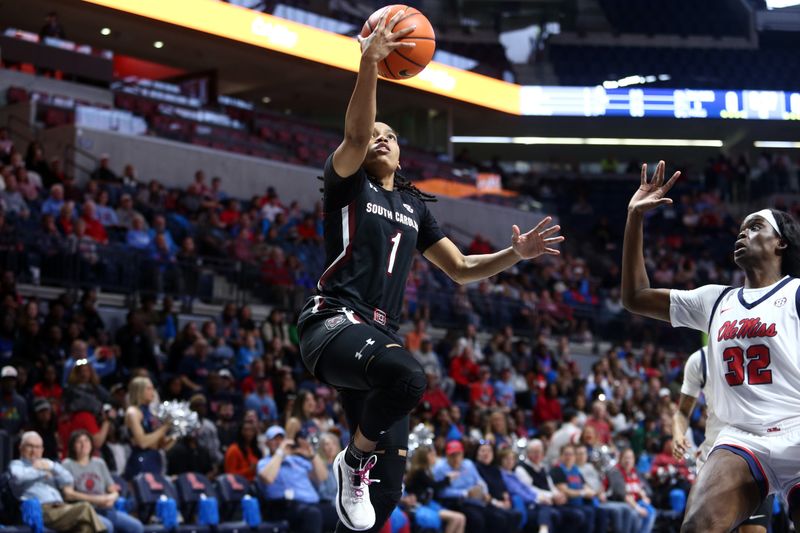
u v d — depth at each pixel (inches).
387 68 178.2
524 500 490.6
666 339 884.0
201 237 700.7
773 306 173.8
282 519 428.8
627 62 1256.8
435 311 768.3
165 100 973.2
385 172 183.5
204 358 545.0
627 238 190.7
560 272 940.6
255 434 452.1
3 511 361.4
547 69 1232.8
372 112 164.7
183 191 796.6
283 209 833.5
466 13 1210.6
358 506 172.7
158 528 386.9
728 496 166.1
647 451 590.9
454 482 466.3
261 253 709.3
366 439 168.6
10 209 626.5
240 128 989.2
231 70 1069.1
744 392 173.6
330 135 1079.0
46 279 595.5
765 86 1280.8
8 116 812.0
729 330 176.7
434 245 196.2
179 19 884.6
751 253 180.4
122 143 814.5
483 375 650.2
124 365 530.3
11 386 430.3
